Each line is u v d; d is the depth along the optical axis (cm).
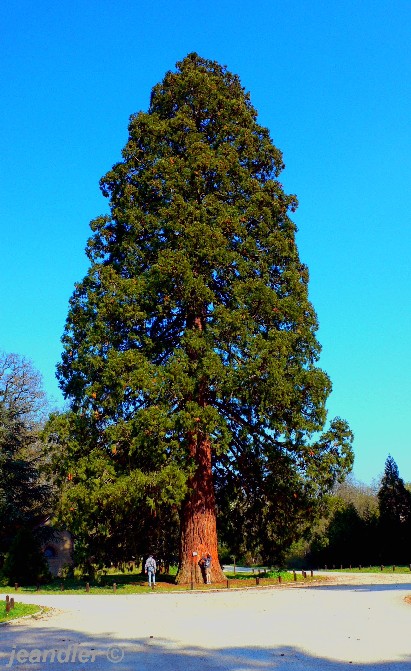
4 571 2942
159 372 2530
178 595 2200
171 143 3155
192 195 2991
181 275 2673
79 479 2500
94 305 2781
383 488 5134
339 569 4759
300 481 2761
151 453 2466
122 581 2836
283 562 3145
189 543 2641
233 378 2556
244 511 3105
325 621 1407
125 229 3017
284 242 2991
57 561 4247
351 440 2733
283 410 2619
